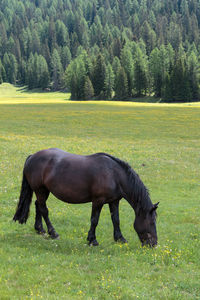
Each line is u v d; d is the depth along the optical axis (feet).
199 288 20.80
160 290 20.66
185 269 23.94
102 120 173.37
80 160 29.99
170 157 89.40
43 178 30.83
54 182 29.96
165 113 205.46
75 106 249.55
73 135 132.46
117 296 19.43
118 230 30.96
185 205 49.93
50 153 31.65
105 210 45.57
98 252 27.58
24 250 26.94
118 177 28.96
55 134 133.39
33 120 167.12
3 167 67.15
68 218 39.32
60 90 619.67
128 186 28.89
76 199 29.78
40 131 139.03
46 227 35.55
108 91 447.42
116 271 23.03
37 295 19.29
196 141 125.08
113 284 20.93
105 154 30.01
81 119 174.19
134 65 471.21
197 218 42.16
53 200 48.93
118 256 26.30
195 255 27.12
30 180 31.83
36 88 655.76
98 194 28.76
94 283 21.25
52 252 27.14
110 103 294.25
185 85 399.65
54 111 207.41
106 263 24.67
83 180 29.01
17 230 33.32
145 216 28.07
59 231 34.32
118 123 165.78
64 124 159.12
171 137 133.90
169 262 25.07
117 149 97.81
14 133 130.41
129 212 45.21
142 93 469.16
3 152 83.10
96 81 451.94
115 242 30.71
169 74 428.56
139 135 136.67
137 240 32.12
